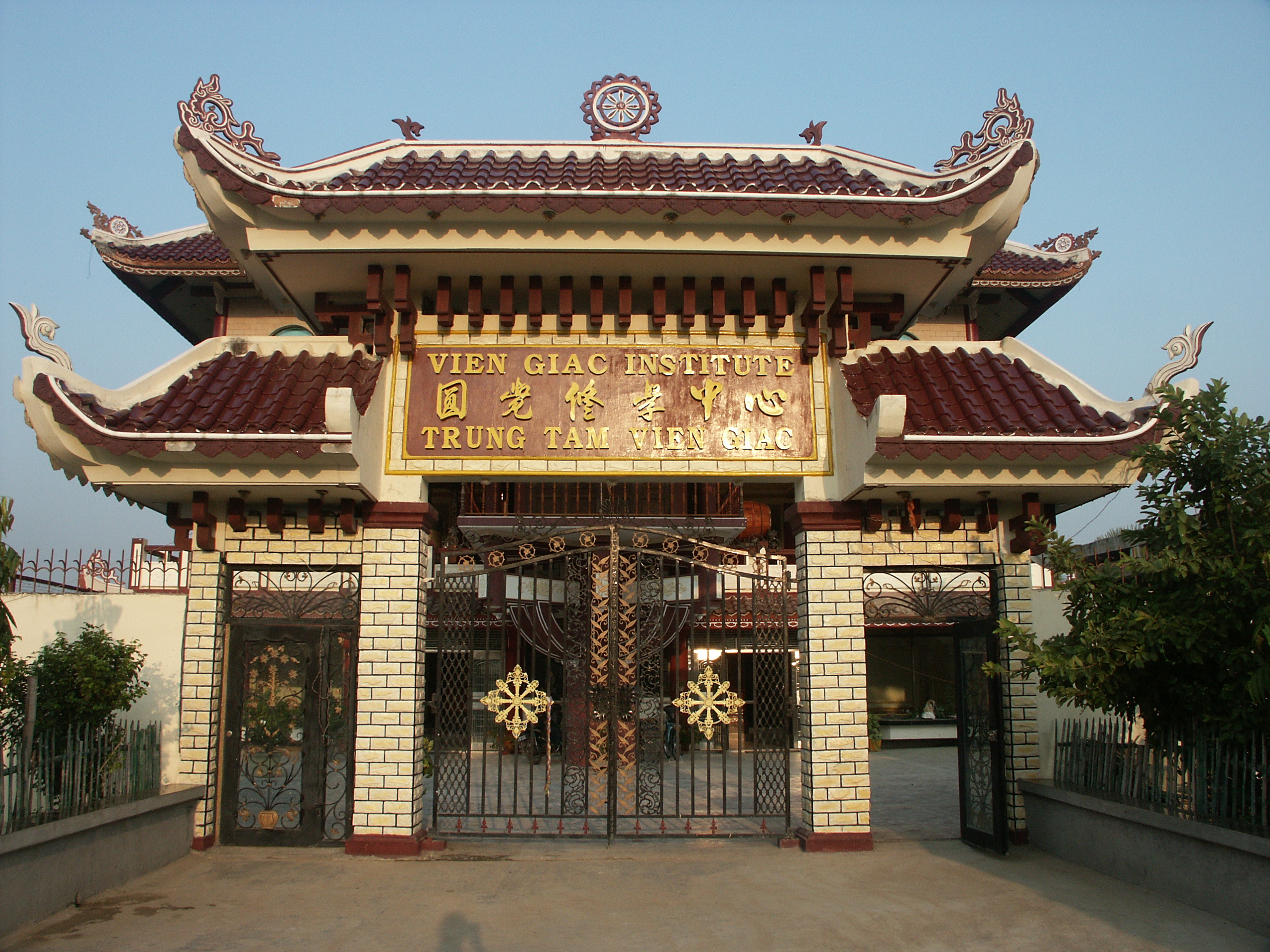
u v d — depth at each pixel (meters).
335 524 9.25
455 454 9.22
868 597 10.26
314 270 9.14
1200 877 7.09
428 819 10.89
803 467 9.30
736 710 9.91
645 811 11.68
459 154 10.13
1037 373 9.45
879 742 23.16
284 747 9.30
